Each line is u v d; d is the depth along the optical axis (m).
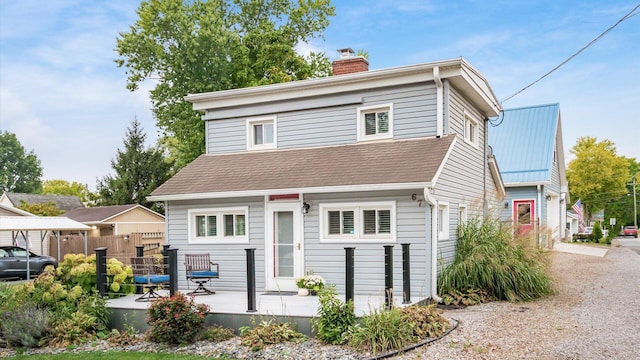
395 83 12.77
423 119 12.55
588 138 49.91
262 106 14.59
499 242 11.95
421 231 10.95
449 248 12.02
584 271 16.56
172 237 13.66
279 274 12.40
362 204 11.53
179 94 26.19
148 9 25.80
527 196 22.62
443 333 8.34
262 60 26.38
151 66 26.80
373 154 12.37
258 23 29.86
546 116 24.86
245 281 12.76
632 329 8.35
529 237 12.35
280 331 8.59
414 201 11.05
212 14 26.00
